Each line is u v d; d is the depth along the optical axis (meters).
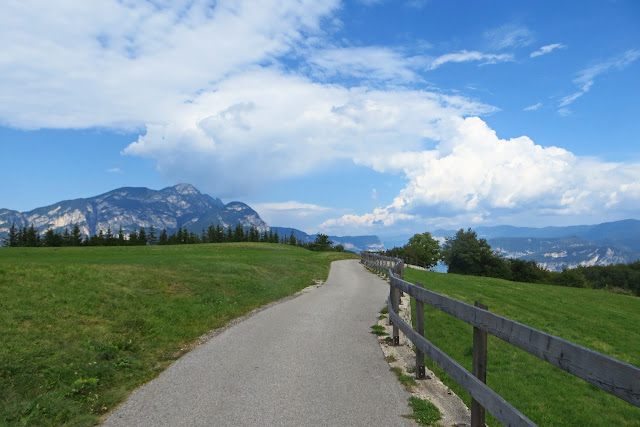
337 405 5.71
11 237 132.38
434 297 6.04
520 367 11.98
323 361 7.94
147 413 5.54
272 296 17.98
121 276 15.29
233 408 5.63
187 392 6.32
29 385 6.29
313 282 25.53
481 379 4.31
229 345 9.41
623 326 22.00
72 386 6.39
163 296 14.17
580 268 135.00
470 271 105.12
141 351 8.73
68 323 9.49
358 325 11.62
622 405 9.56
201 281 17.75
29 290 11.23
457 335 14.87
